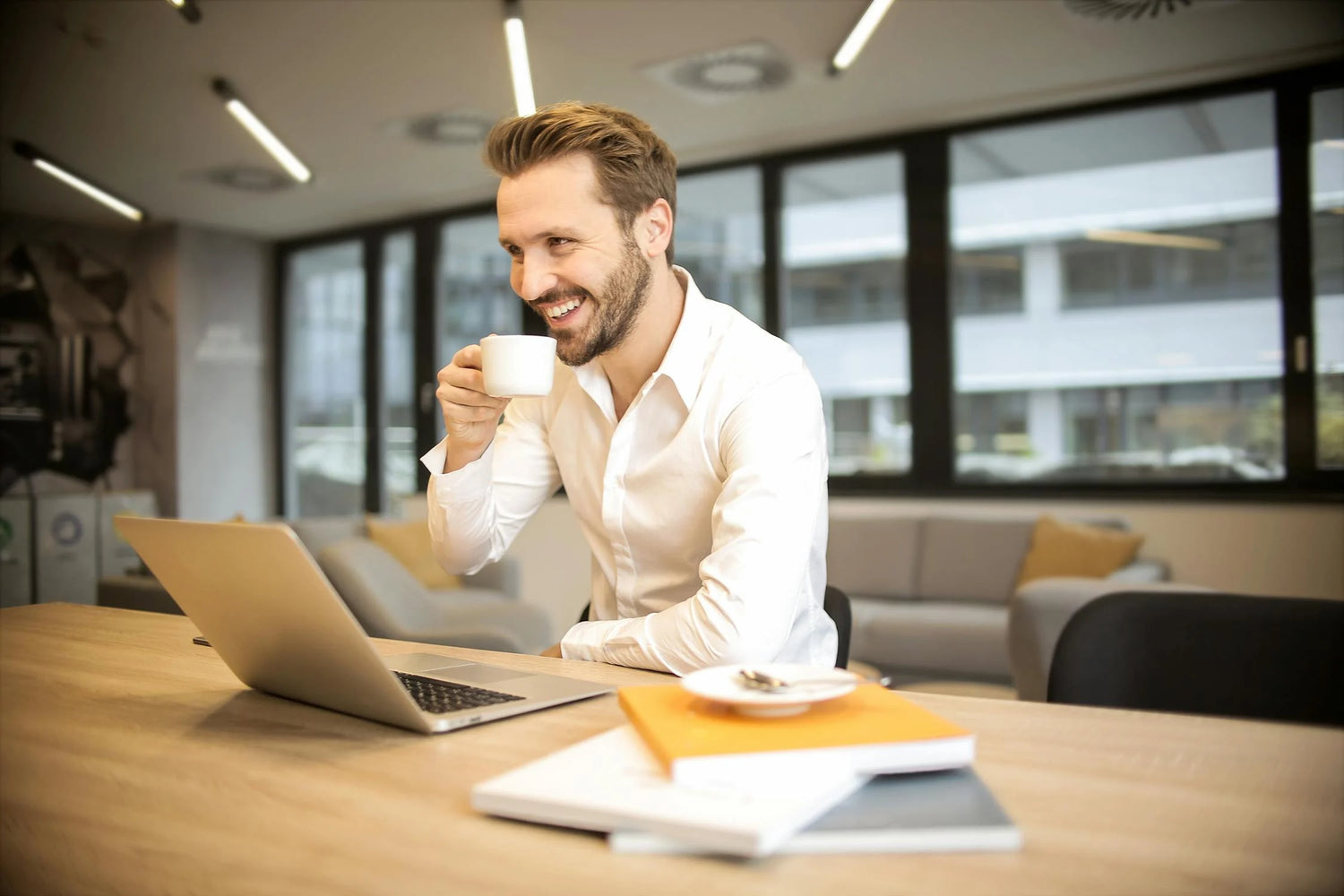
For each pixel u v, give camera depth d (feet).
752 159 18.03
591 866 1.82
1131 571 13.35
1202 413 14.88
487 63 13.61
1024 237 16.08
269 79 14.12
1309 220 13.98
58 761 2.56
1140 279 15.29
